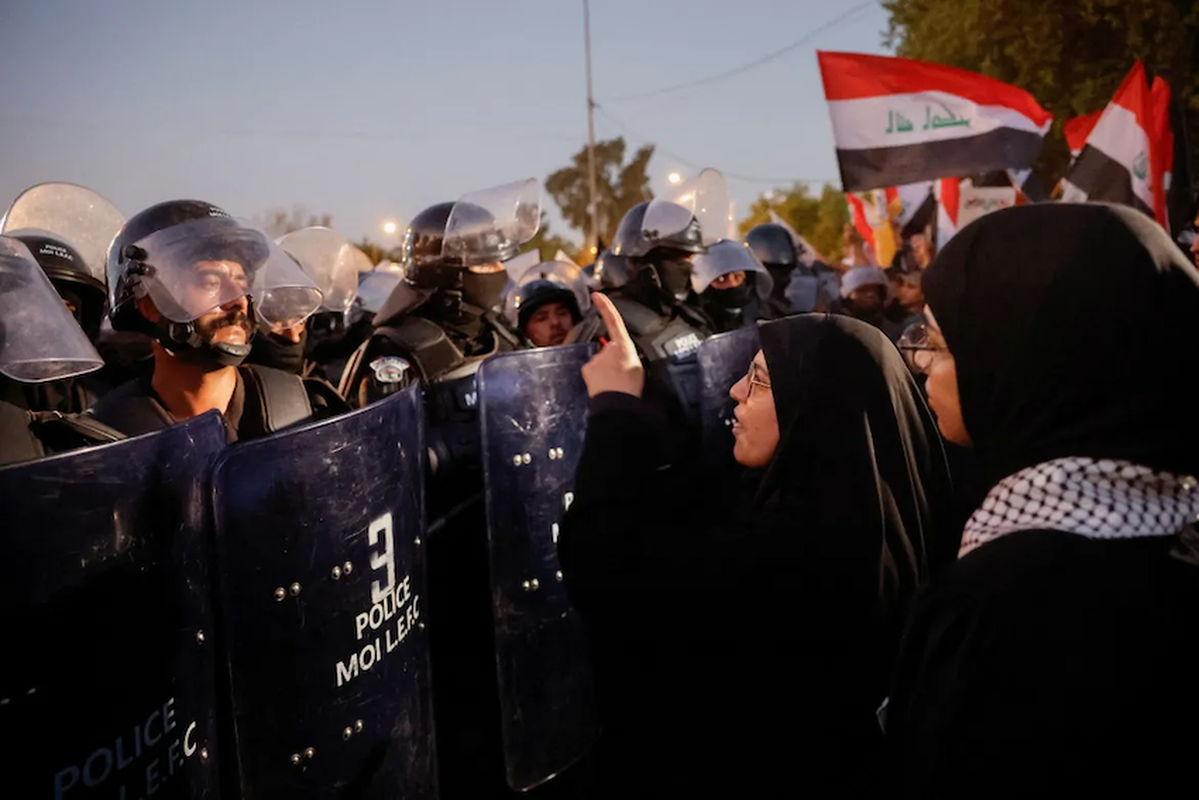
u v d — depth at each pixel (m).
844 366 1.52
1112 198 5.18
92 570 1.45
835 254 51.31
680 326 4.06
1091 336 0.92
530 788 2.93
